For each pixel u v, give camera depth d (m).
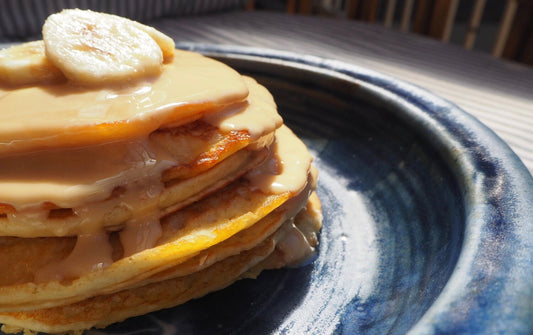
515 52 0.47
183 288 0.15
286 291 0.15
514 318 0.09
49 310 0.14
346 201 0.19
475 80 0.35
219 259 0.15
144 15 0.46
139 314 0.14
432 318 0.09
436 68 0.37
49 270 0.13
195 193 0.14
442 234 0.14
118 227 0.13
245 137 0.14
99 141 0.13
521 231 0.11
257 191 0.15
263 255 0.15
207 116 0.14
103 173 0.12
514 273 0.10
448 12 0.51
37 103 0.13
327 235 0.18
